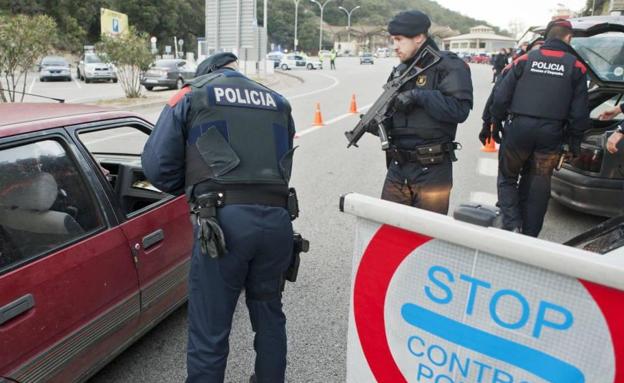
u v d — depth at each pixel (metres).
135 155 4.17
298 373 2.86
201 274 2.22
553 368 1.32
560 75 3.82
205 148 2.17
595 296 1.21
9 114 2.56
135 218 2.72
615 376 1.23
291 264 2.46
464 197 6.18
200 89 2.25
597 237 2.37
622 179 4.66
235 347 3.10
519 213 4.32
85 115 2.74
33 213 2.26
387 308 1.61
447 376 1.52
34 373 2.13
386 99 3.30
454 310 1.46
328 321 3.39
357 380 1.77
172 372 2.85
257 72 28.22
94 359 2.47
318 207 5.83
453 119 3.15
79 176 2.51
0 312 1.99
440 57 3.15
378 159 8.34
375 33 121.62
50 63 27.36
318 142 9.76
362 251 1.62
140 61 17.50
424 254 1.49
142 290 2.73
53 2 49.78
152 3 65.88
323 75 33.97
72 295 2.30
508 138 4.11
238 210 2.14
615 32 5.37
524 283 1.32
